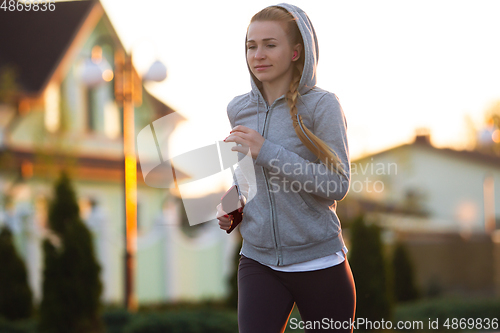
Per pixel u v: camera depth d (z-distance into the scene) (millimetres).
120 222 19359
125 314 12258
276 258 3080
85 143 18969
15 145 17141
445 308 15711
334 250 3080
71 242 12359
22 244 15688
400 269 20016
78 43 19266
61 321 12000
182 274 19438
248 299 3115
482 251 25453
